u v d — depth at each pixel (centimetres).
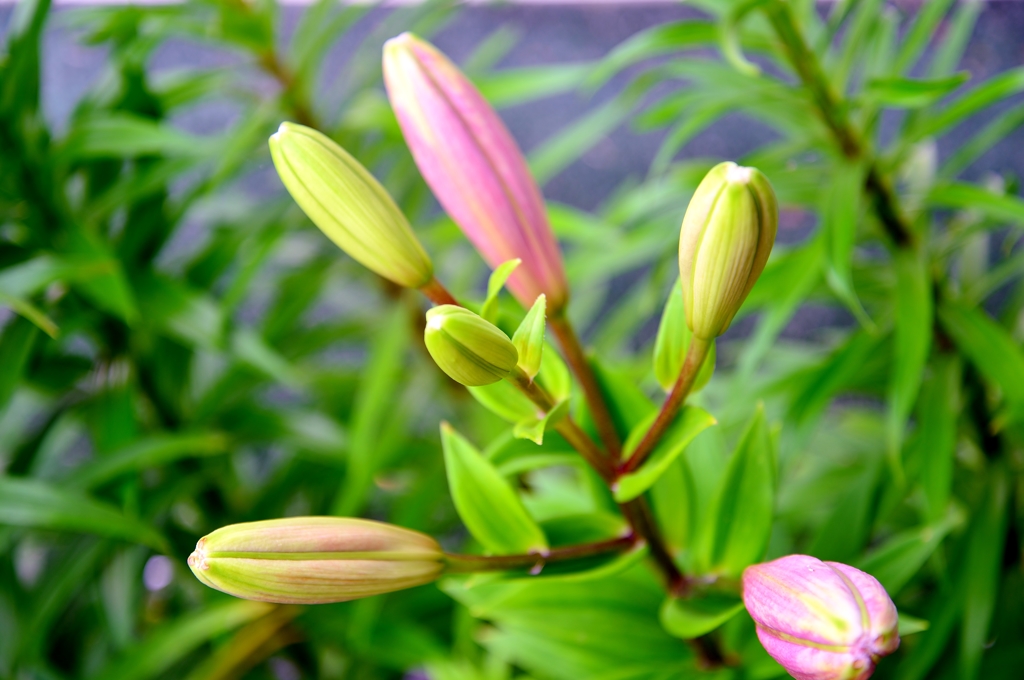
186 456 87
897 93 60
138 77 78
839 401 125
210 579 45
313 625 91
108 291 69
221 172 79
